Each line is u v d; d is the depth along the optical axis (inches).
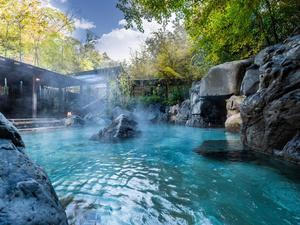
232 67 424.8
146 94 819.4
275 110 186.7
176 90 744.3
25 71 593.9
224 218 94.4
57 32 1021.2
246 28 404.2
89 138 359.3
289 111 172.9
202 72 668.1
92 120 622.2
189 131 434.9
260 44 424.8
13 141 97.5
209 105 522.3
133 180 148.1
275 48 246.5
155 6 234.4
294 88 178.4
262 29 395.2
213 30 455.5
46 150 259.9
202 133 398.6
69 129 501.7
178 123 620.1
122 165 188.4
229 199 114.3
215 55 534.0
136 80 845.2
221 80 441.1
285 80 187.3
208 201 112.1
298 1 327.3
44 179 82.3
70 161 205.6
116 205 108.5
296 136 172.9
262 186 131.0
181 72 737.6
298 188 126.6
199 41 539.5
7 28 805.2
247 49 484.7
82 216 95.0
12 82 715.4
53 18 956.6
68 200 114.8
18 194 65.4
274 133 191.9
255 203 109.0
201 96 490.6
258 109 211.6
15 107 693.3
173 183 140.6
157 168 177.0
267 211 100.3
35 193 69.2
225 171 162.1
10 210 59.7
